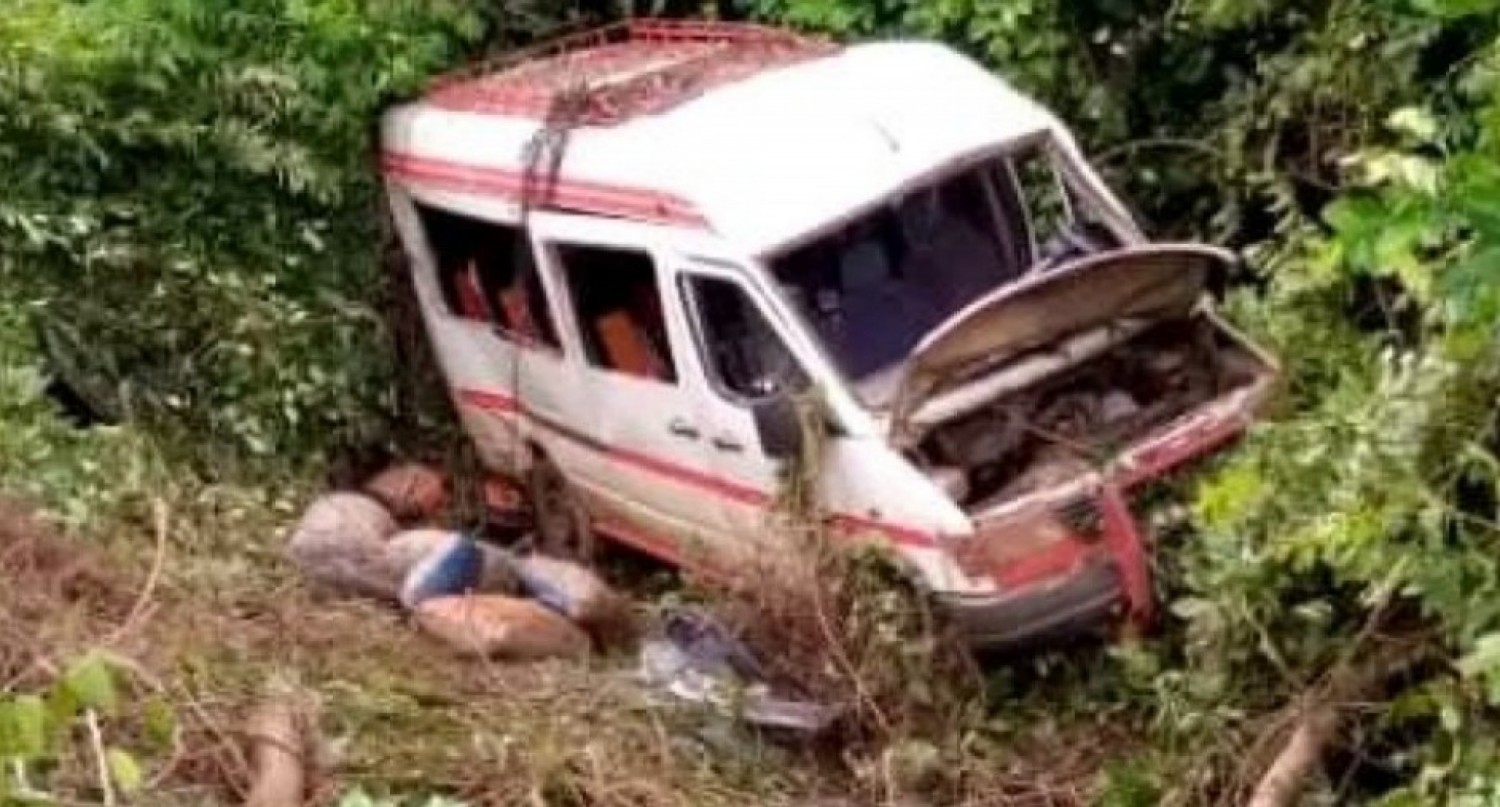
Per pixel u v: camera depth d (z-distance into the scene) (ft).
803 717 35.12
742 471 38.68
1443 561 27.81
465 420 45.75
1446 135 33.63
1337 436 31.14
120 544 37.35
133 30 44.52
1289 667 31.30
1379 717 29.81
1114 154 44.78
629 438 41.32
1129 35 44.75
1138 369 38.14
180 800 27.94
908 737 34.81
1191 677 32.35
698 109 40.24
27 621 31.65
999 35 44.39
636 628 39.58
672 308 39.14
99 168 44.37
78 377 43.62
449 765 31.04
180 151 44.98
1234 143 42.16
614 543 43.47
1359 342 36.73
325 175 45.73
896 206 39.06
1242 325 38.24
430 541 39.50
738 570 38.17
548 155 41.42
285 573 39.65
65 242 43.47
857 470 36.86
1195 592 33.58
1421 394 28.53
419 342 46.93
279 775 28.91
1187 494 36.35
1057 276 35.50
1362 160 32.19
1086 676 35.88
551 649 37.24
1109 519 35.45
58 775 27.07
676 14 49.88
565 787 31.24
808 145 39.09
